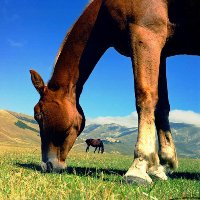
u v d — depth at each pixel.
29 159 3.80
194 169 3.45
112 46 1.93
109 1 1.78
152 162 1.55
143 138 1.56
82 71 2.02
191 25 1.69
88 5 1.96
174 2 1.65
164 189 1.41
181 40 1.76
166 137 2.00
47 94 2.08
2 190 1.27
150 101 1.59
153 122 1.59
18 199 1.07
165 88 2.03
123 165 3.69
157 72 1.63
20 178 1.47
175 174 2.38
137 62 1.62
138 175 1.50
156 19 1.64
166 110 2.03
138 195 1.17
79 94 2.09
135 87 1.62
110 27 1.83
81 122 2.10
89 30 1.94
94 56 1.98
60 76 2.06
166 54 1.88
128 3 1.68
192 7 1.64
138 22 1.64
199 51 1.83
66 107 2.03
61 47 2.06
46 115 2.07
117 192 1.22
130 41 1.66
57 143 2.09
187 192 1.32
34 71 2.09
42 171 2.09
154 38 1.64
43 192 1.24
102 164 3.54
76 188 1.27
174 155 1.99
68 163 3.49
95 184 1.39
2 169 2.18
